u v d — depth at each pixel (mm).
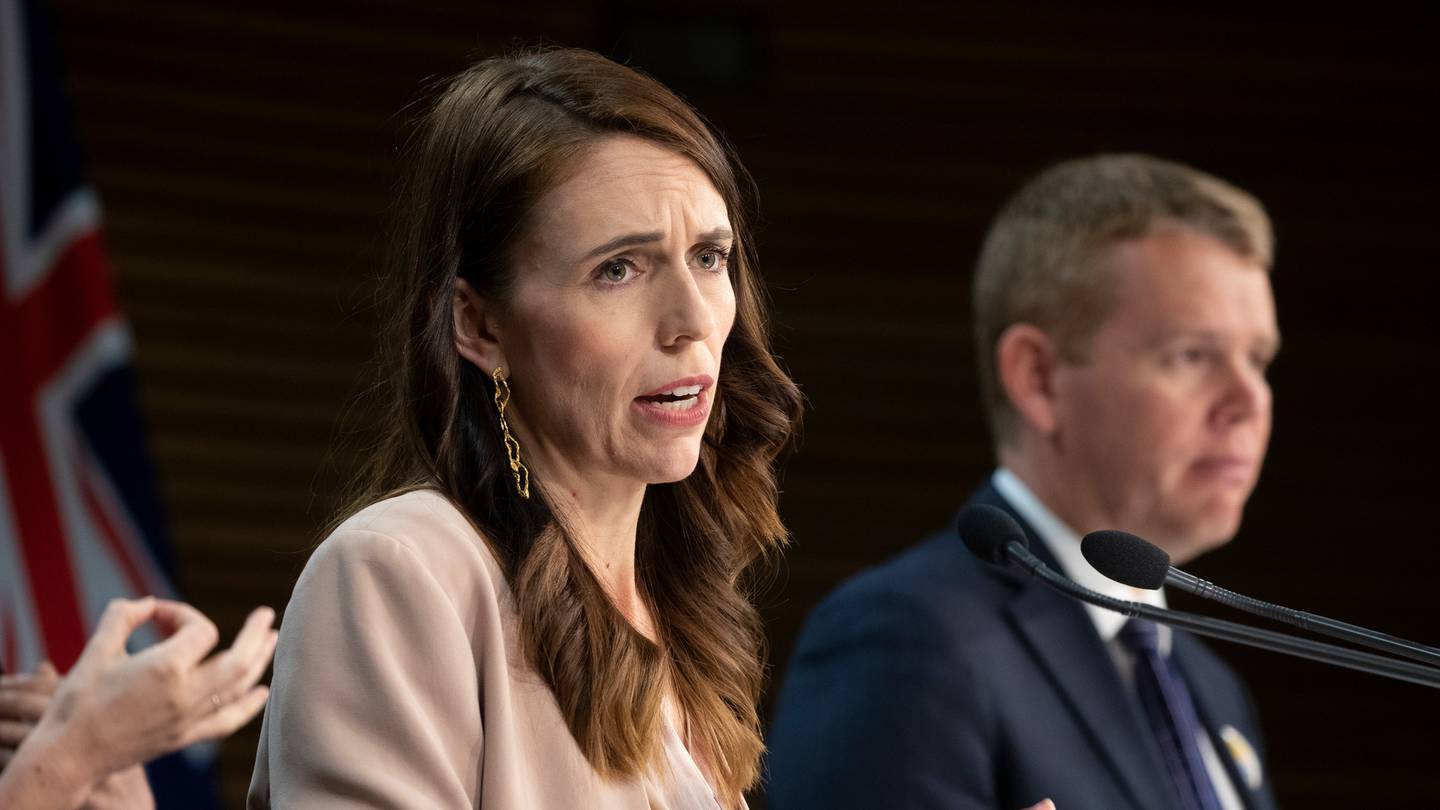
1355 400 23469
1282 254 23344
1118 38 23000
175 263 19359
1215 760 9250
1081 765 8016
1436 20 23562
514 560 4980
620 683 4922
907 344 22516
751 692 5848
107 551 10156
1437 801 22984
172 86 19422
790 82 22094
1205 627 5254
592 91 5113
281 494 19609
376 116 20297
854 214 22344
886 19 22438
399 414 5180
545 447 5148
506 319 5078
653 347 5020
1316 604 23094
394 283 5332
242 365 19609
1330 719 23047
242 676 7098
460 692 4590
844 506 22172
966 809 7703
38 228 10680
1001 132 22734
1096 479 9000
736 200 5363
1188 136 23062
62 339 10523
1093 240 9094
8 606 9805
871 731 7812
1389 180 23547
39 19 10984
